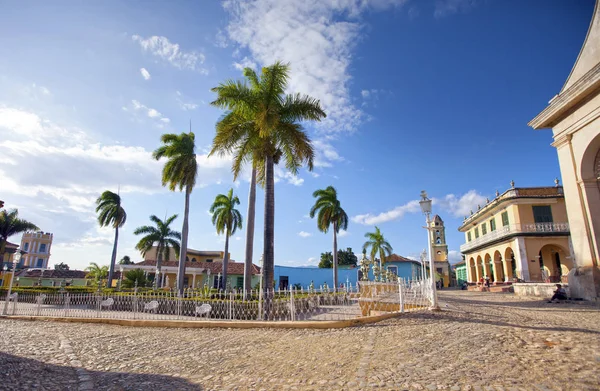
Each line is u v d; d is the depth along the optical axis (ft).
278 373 16.53
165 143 88.79
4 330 34.24
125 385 15.71
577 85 48.37
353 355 19.08
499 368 15.03
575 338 19.88
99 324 38.81
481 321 28.04
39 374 17.65
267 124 42.75
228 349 22.89
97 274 139.64
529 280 96.37
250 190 69.41
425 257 64.28
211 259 183.11
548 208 101.45
